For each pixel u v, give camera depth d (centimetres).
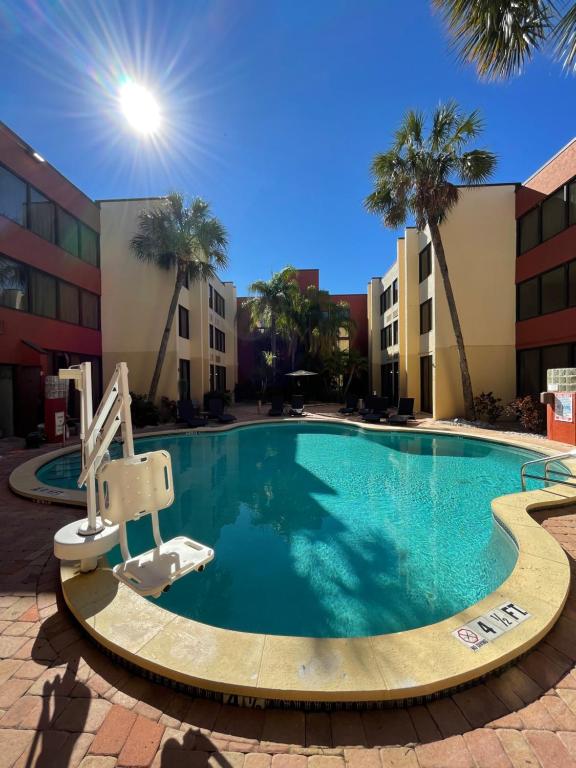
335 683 192
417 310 1677
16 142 1105
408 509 574
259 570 398
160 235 1446
